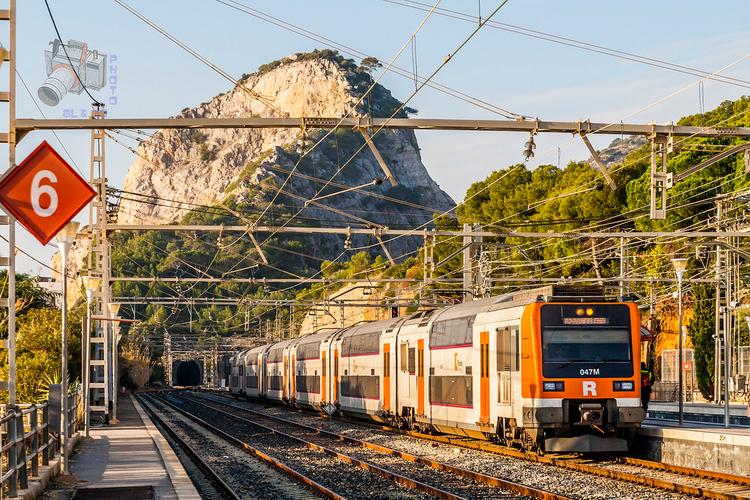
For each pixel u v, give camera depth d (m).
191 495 17.53
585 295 24.47
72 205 15.48
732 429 24.81
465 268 39.09
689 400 53.34
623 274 44.97
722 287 51.25
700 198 61.28
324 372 50.22
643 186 64.06
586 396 23.83
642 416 23.88
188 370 180.00
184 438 36.59
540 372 23.75
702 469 20.97
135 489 18.16
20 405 19.09
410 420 35.16
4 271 45.12
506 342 25.44
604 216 67.62
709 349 55.34
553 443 23.95
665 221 62.56
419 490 19.09
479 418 27.52
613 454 26.12
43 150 15.41
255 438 35.59
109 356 44.50
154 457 25.59
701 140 64.12
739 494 16.81
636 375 24.08
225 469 24.45
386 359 38.25
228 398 89.06
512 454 25.98
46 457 20.08
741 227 43.38
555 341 23.94
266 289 56.09
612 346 24.14
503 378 25.66
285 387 62.12
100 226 40.56
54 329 42.19
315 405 52.59
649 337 26.56
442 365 31.06
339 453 26.84
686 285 56.91
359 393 42.72
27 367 39.75
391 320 39.59
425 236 37.16
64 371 21.19
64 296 21.12
